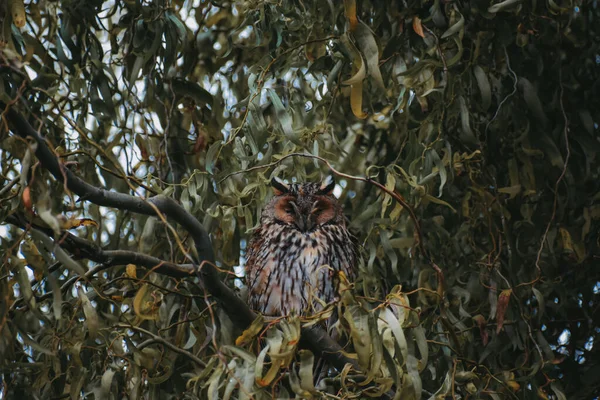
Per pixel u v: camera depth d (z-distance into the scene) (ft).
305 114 30.17
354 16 21.77
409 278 30.19
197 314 28.35
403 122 30.86
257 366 21.34
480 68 28.48
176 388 27.68
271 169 31.37
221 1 32.96
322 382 25.72
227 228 28.30
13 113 20.33
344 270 34.17
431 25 30.22
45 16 29.84
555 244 30.78
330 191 35.58
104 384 24.40
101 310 27.91
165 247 29.48
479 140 29.73
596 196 29.81
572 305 29.94
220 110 30.01
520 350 29.73
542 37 30.19
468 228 29.37
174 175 30.50
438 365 27.68
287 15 29.68
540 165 29.96
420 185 27.58
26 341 23.71
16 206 22.17
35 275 22.98
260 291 33.68
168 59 29.84
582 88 30.42
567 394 29.60
